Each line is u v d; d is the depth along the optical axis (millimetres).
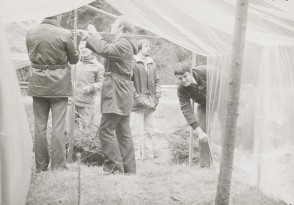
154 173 6496
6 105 4020
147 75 8117
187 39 5598
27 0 4566
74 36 7000
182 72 6559
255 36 5340
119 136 6312
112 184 5434
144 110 8148
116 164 6109
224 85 6332
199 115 6945
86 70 8031
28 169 4320
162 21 5430
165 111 13008
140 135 8125
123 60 6023
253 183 5801
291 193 5363
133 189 5312
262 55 5777
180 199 5102
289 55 5766
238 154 6152
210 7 4812
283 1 4797
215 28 5230
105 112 6020
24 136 4254
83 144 7461
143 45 8070
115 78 6035
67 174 5656
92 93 8031
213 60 6359
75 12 7090
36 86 5805
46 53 5777
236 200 5152
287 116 5754
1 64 4027
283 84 5777
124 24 6109
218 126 6426
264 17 5035
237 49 4000
